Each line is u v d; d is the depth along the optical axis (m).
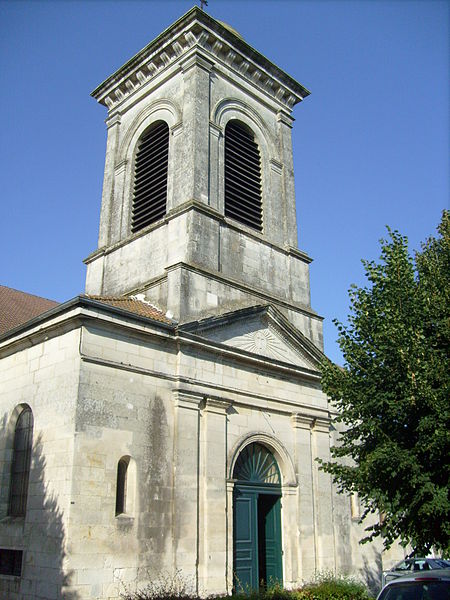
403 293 13.61
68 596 12.32
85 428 13.62
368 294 14.55
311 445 19.66
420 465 12.21
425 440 12.20
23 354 15.93
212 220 19.22
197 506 15.44
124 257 20.64
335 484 20.05
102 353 14.52
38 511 13.60
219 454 16.44
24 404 15.33
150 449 14.87
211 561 15.23
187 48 21.92
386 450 12.30
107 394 14.31
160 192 20.70
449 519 12.30
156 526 14.40
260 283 20.39
